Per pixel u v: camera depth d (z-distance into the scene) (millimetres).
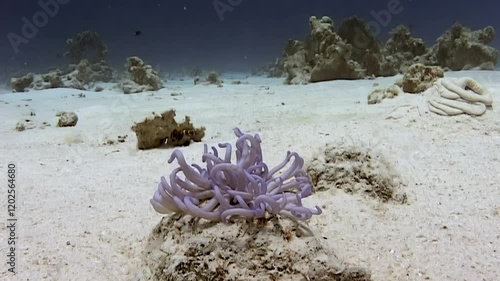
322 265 260
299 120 898
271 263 260
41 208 426
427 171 522
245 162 295
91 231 371
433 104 763
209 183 283
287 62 1953
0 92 2154
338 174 438
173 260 260
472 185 474
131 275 295
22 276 291
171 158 278
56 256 323
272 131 754
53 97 1668
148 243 317
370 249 329
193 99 1400
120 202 446
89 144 784
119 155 683
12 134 912
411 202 435
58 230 372
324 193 432
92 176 547
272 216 277
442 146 621
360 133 693
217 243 263
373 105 1014
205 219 279
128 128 935
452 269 300
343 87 1485
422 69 1079
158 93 1651
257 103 1208
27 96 1723
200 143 747
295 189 309
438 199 440
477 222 381
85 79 2293
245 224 271
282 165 314
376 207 409
